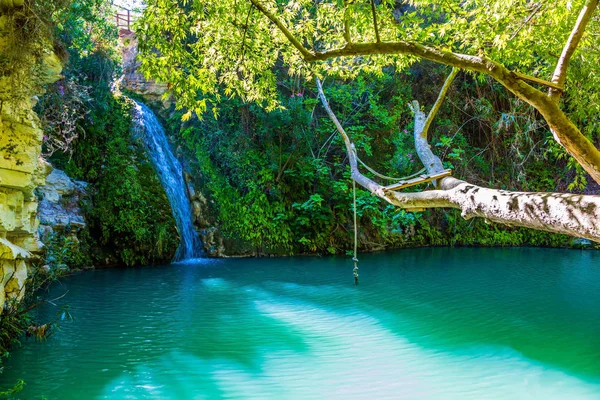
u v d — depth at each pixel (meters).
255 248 12.52
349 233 13.55
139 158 11.22
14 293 5.08
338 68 6.50
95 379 4.34
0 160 4.47
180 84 5.23
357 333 5.88
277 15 5.75
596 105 7.15
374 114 14.50
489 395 4.07
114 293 7.84
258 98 6.20
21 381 3.91
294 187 13.58
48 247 7.74
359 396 4.05
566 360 4.97
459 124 16.97
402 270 10.60
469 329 6.07
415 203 4.61
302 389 4.18
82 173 10.38
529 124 14.96
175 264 10.80
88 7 9.30
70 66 9.71
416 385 4.29
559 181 16.14
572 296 8.02
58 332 5.67
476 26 5.52
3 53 4.38
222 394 4.08
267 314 6.77
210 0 5.15
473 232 15.59
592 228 2.62
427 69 16.73
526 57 6.91
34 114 5.08
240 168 13.04
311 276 9.79
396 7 14.09
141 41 5.02
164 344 5.37
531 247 15.30
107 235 10.04
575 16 5.84
